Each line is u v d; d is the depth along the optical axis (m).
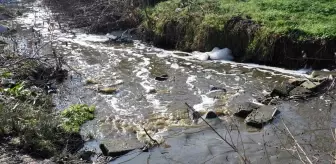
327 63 10.43
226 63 11.40
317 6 11.98
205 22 12.27
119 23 14.64
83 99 9.31
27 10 17.92
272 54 11.02
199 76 10.54
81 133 7.81
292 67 10.83
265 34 11.12
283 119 8.06
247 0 13.29
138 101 9.15
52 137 7.36
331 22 11.04
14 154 6.77
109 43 13.57
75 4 16.22
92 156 7.04
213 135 7.60
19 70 10.12
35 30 14.55
